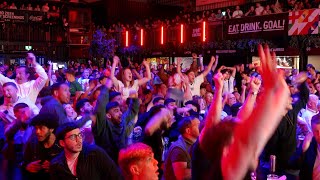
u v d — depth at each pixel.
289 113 4.61
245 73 9.95
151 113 5.03
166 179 3.86
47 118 3.91
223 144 1.72
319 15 13.08
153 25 20.88
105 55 21.52
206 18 18.53
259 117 1.40
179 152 3.72
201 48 17.64
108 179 3.36
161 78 11.16
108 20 29.16
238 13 18.39
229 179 1.49
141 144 2.98
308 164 4.01
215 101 2.64
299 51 14.68
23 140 4.86
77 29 25.09
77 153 3.38
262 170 4.34
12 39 22.23
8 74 12.82
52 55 23.48
